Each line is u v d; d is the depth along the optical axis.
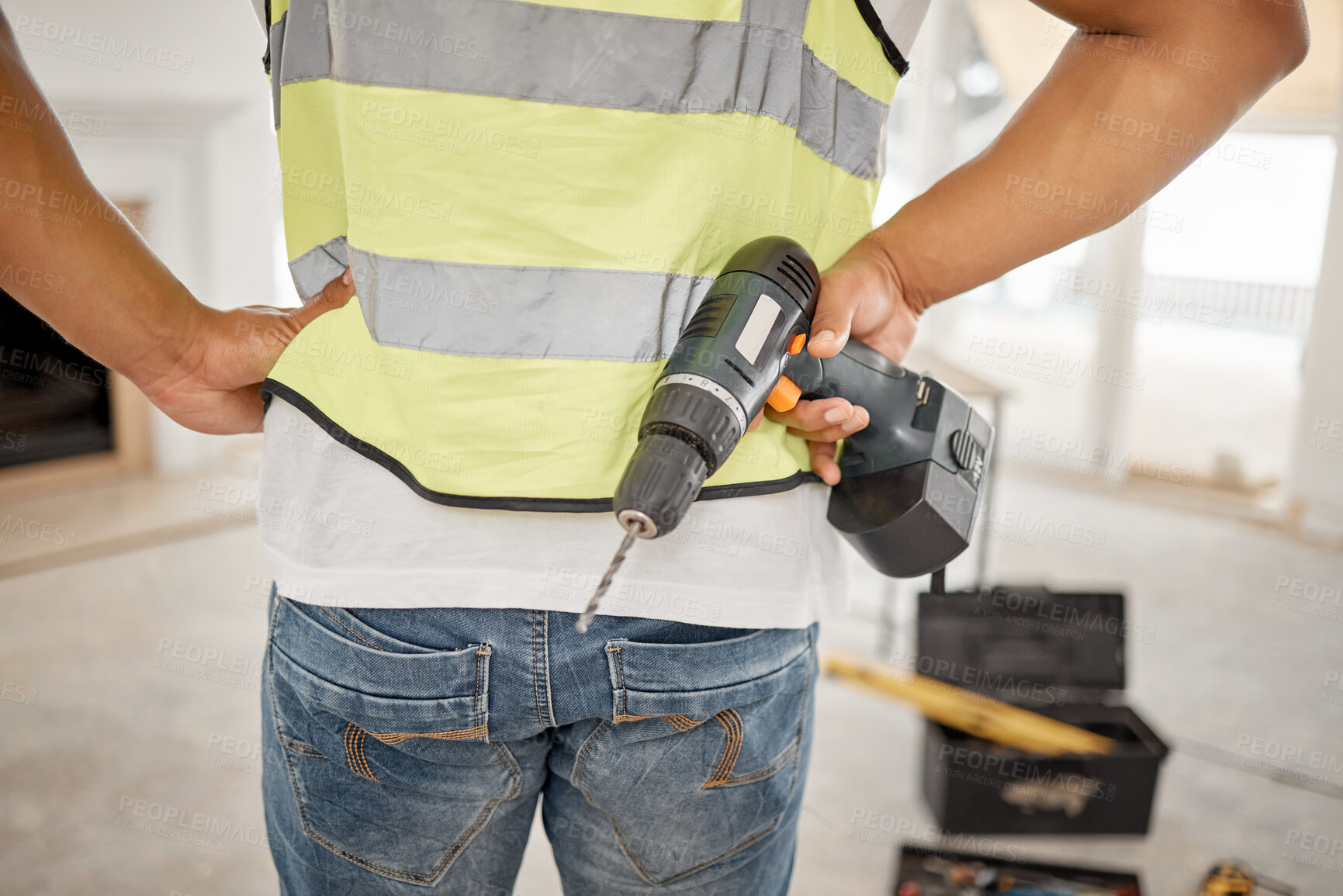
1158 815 1.86
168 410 0.74
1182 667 2.40
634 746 0.64
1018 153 0.67
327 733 0.64
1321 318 3.07
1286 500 3.23
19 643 2.29
